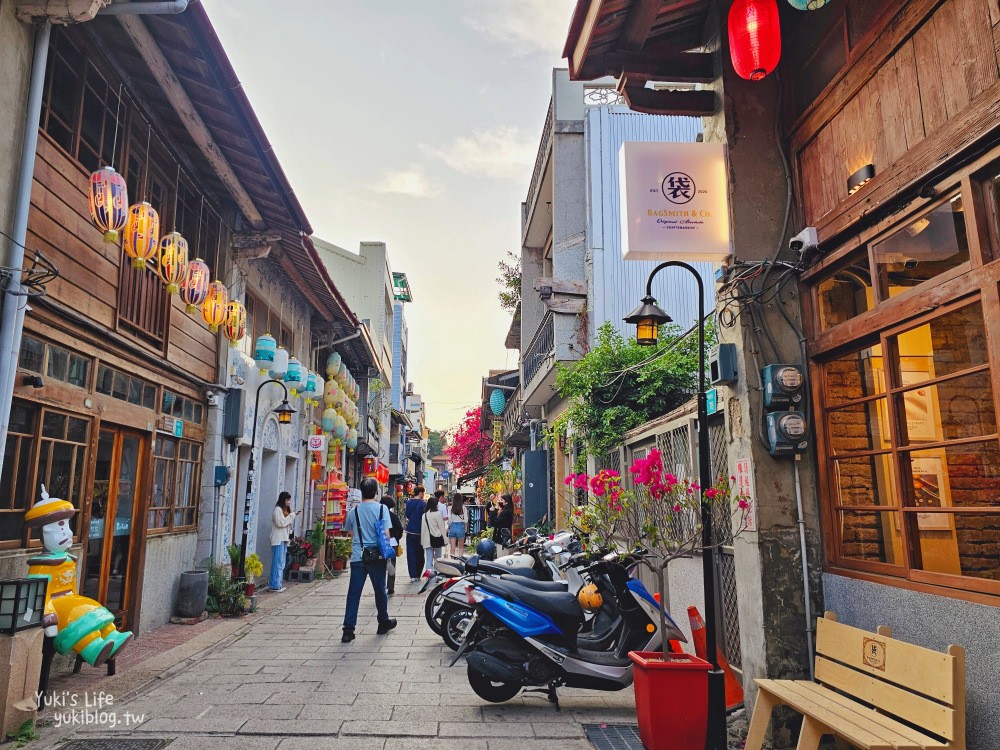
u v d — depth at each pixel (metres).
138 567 7.45
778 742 4.36
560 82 13.80
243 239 10.23
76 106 6.10
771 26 4.23
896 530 4.02
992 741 3.12
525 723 4.86
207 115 7.23
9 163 4.89
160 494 8.14
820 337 4.67
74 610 5.16
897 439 3.94
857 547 4.39
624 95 5.39
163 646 7.00
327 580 13.49
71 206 5.90
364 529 7.81
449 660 6.70
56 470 5.80
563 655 5.05
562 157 13.50
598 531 5.71
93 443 6.33
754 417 4.78
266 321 12.34
